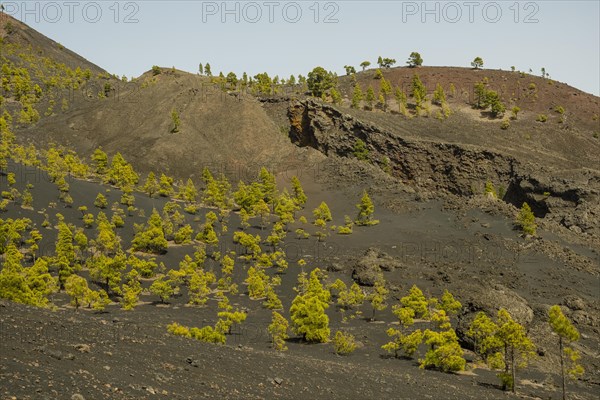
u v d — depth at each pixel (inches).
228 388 1210.0
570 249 4864.7
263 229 5506.9
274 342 2502.5
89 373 1011.9
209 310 3518.7
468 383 2129.7
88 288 3292.3
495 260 4547.2
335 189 6840.6
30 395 810.2
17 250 3671.3
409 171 7623.0
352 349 2650.1
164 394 1024.2
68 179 5684.1
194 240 4950.8
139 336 1541.6
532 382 2340.1
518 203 6658.5
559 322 2064.5
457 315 3442.4
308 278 4330.7
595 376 2539.4
